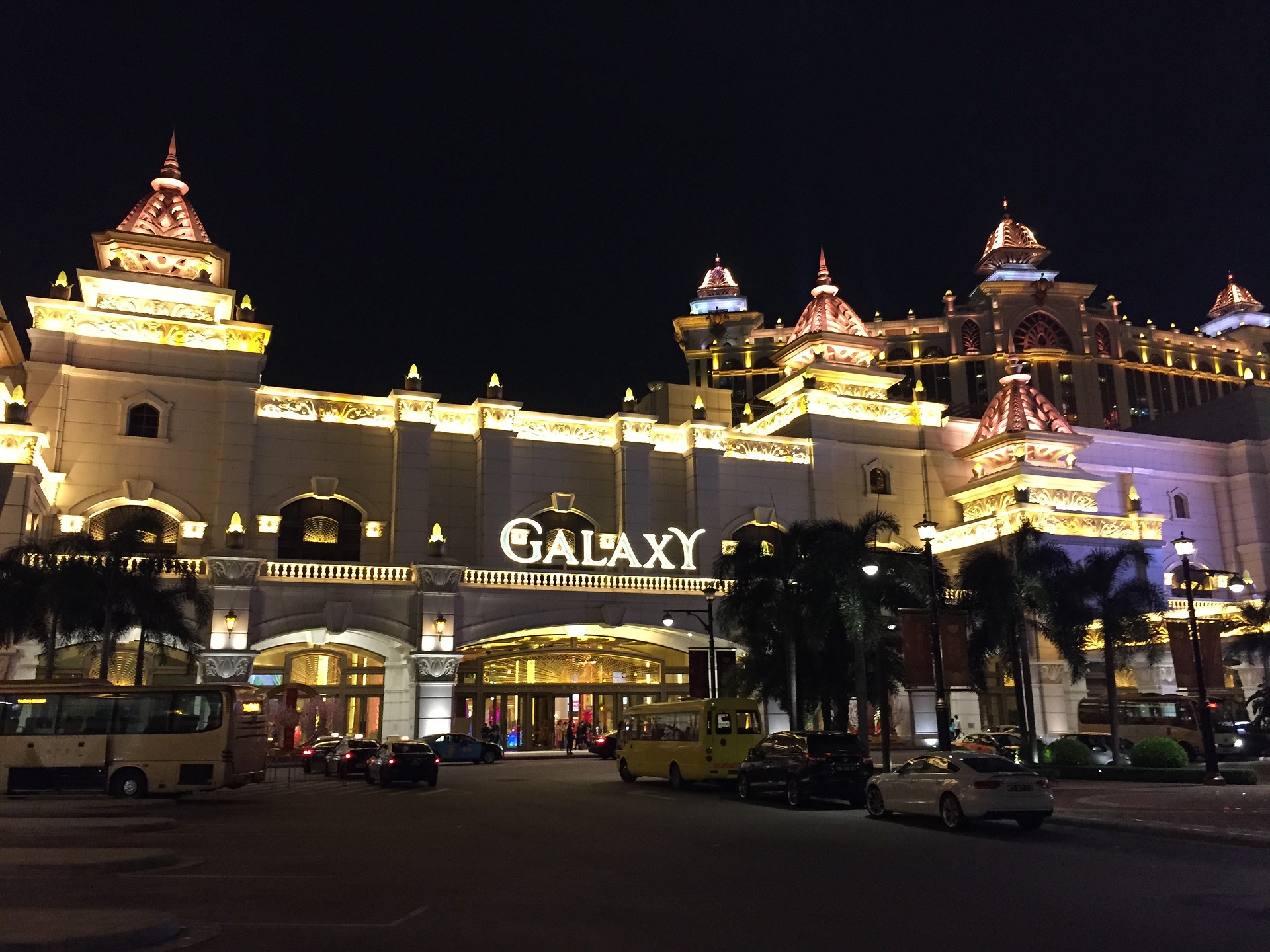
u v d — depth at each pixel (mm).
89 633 34625
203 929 10320
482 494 50844
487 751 45938
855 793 24906
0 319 43188
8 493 38531
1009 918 11195
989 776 19516
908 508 59750
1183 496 66375
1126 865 15234
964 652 29516
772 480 57000
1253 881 13672
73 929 9164
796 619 35500
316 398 49844
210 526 45938
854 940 10039
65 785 27656
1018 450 58438
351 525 49625
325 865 15125
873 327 108562
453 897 12305
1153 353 113938
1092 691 57500
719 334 107375
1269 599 53719
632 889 13000
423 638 45938
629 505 53281
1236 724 45406
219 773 27906
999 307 107062
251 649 42875
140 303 47125
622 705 54750
